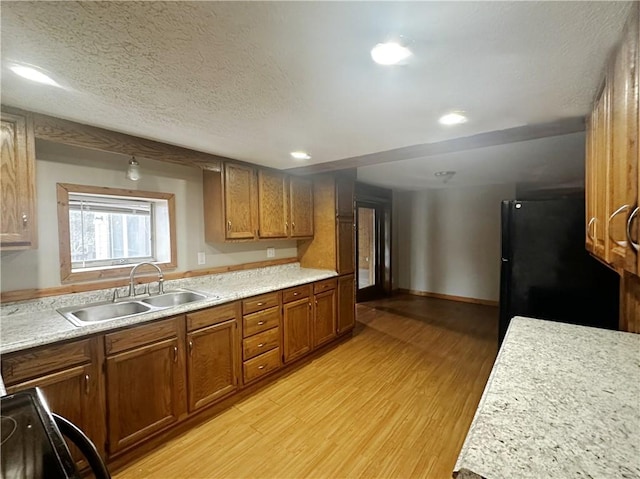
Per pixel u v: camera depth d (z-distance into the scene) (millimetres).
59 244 2064
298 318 3102
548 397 944
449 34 1038
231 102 1604
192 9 925
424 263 6086
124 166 2371
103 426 1757
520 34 1036
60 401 1607
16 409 893
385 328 4219
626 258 853
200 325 2229
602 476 646
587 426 807
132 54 1162
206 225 2920
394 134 2152
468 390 2645
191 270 2826
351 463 1842
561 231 2076
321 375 2941
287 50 1140
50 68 1262
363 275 6043
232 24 990
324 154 2678
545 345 1354
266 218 3172
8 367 1456
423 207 6055
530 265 2164
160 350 2006
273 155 2727
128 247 2549
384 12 932
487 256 5410
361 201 5469
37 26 993
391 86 1434
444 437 2062
